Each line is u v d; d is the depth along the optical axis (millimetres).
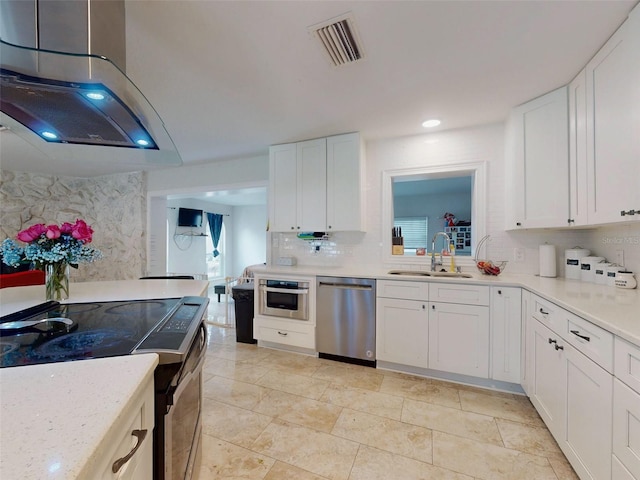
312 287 2865
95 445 451
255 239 8133
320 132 2914
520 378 2152
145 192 4539
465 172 2879
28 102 1190
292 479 1430
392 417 1920
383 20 1422
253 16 1386
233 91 2109
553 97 2064
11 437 463
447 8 1353
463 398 2146
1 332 1021
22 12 978
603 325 1109
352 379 2441
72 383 651
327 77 1930
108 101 1186
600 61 1628
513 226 2363
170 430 885
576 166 1894
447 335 2367
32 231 1425
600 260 2088
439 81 1971
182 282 2082
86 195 4969
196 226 6863
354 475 1454
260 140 3133
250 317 3320
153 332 1007
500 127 2680
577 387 1329
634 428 963
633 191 1388
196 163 4121
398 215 7277
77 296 1603
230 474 1455
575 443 1348
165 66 1799
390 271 2936
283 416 1934
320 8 1344
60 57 943
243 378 2465
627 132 1425
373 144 3146
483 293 2258
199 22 1419
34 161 3904
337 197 2990
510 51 1655
